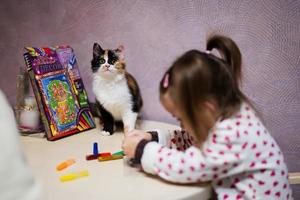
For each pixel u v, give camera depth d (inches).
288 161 42.6
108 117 39.2
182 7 38.9
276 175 26.2
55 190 25.0
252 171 25.6
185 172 24.6
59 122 37.0
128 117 37.8
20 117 39.0
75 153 32.8
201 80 24.5
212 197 29.1
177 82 24.9
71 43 42.7
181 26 39.5
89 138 37.3
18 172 14.6
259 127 26.2
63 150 33.6
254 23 38.4
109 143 35.5
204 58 25.4
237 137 24.4
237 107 26.2
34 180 15.5
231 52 28.7
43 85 36.1
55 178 27.2
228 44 28.8
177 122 43.0
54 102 36.8
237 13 38.3
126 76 37.9
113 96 36.9
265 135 26.3
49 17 42.0
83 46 42.5
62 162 30.5
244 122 25.5
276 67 39.5
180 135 33.8
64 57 39.4
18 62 44.0
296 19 37.8
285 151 42.3
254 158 25.1
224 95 25.7
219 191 25.9
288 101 40.5
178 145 33.0
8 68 44.4
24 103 39.5
